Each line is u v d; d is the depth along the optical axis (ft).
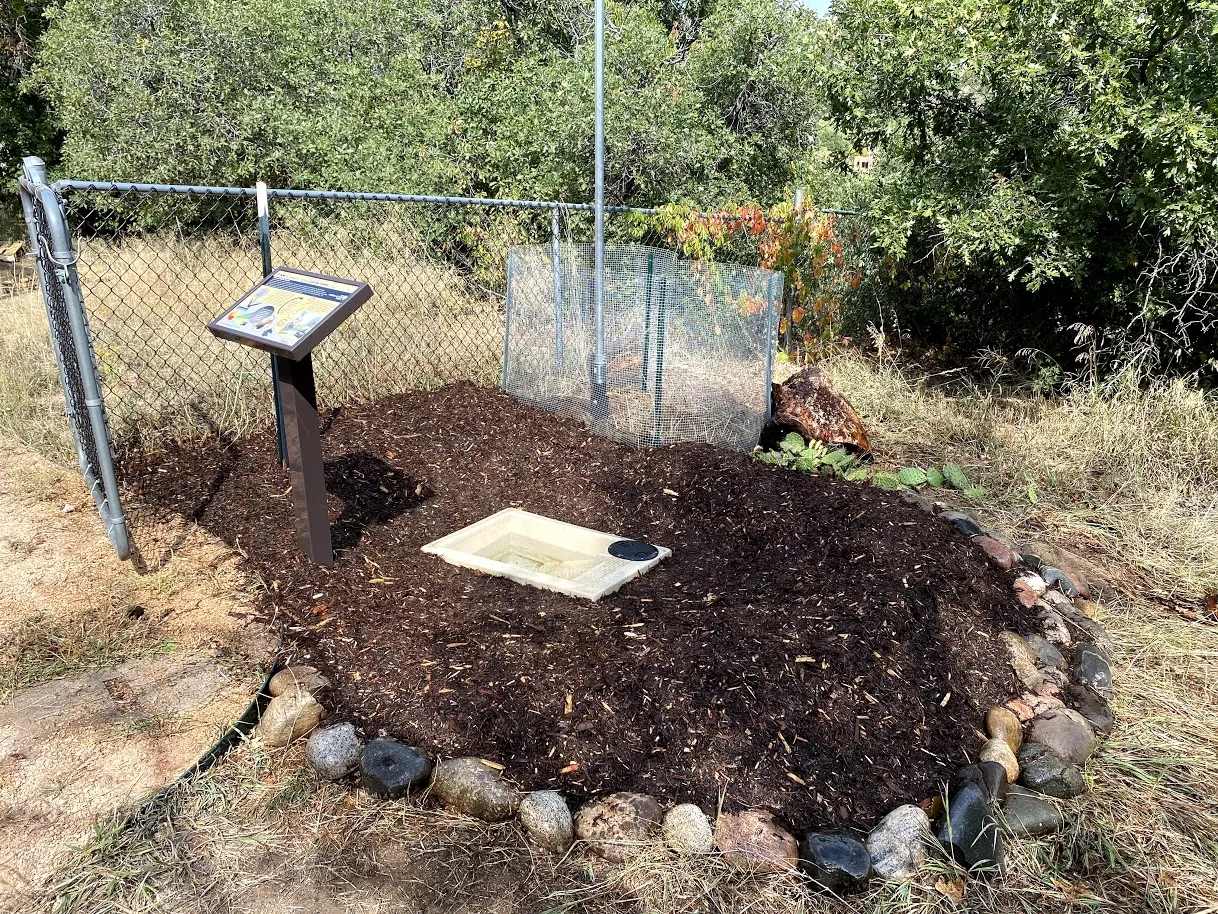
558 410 17.07
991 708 8.80
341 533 11.67
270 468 13.74
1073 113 17.80
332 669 8.74
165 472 13.48
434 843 7.06
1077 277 18.56
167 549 11.16
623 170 25.40
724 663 8.54
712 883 6.72
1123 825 7.68
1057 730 8.59
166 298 20.71
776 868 6.84
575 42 31.22
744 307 14.92
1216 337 19.11
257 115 31.91
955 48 17.63
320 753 7.59
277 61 33.32
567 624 9.44
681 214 22.33
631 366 15.80
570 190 25.63
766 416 15.31
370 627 9.41
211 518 12.00
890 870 6.88
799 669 8.57
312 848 6.97
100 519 12.03
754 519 12.05
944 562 10.75
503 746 7.84
